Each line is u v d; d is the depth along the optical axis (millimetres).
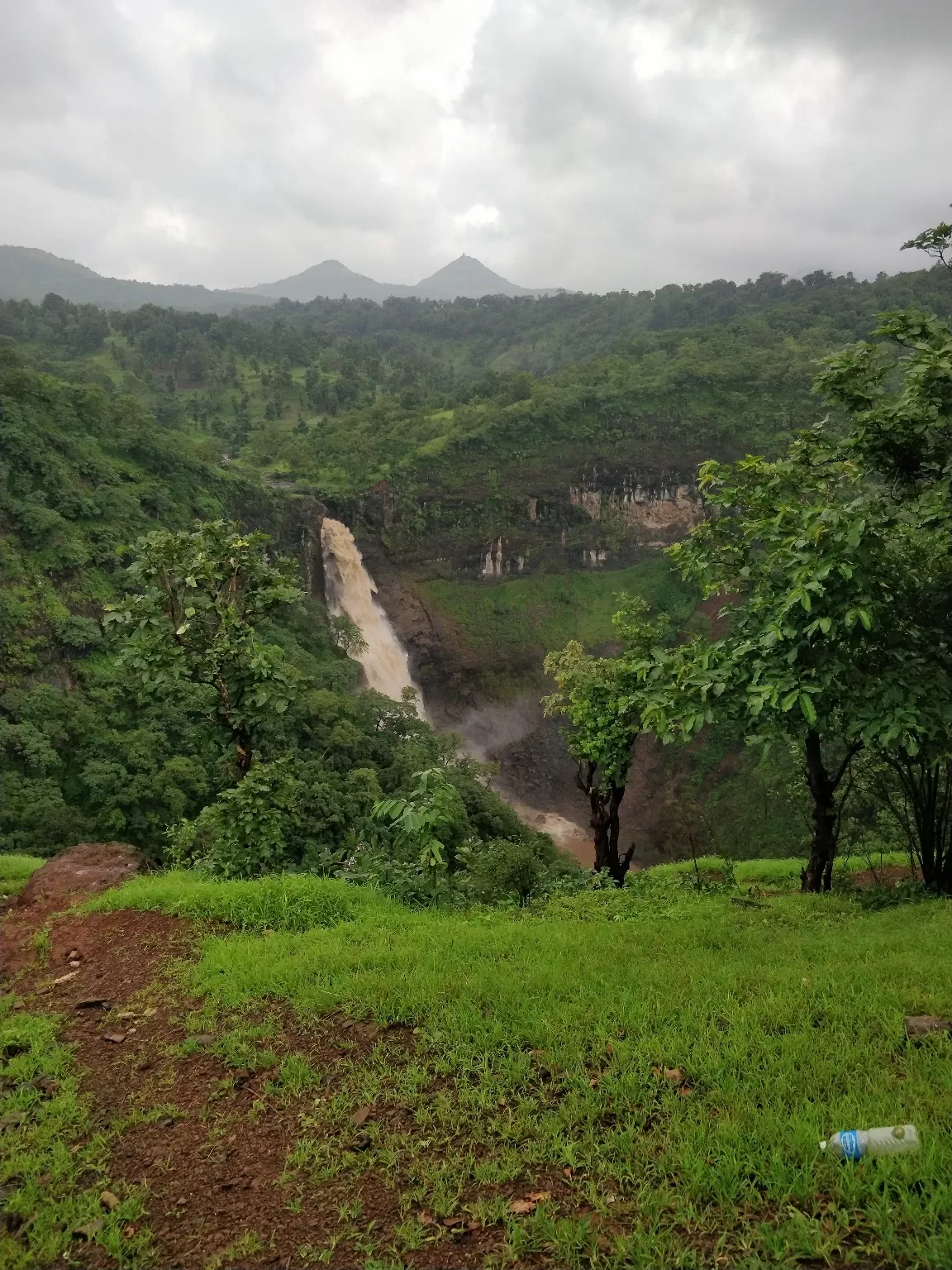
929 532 7430
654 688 8117
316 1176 3023
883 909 7258
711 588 8508
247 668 8195
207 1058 4012
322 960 4949
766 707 6965
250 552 8461
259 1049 4035
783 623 6582
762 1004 3951
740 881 12617
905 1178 2600
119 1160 3266
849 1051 3441
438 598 74500
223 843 7719
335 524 66812
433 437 80750
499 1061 3613
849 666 6582
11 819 29953
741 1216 2566
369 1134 3232
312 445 81500
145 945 5660
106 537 45125
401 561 73688
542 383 94125
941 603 7070
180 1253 2707
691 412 83375
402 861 8086
